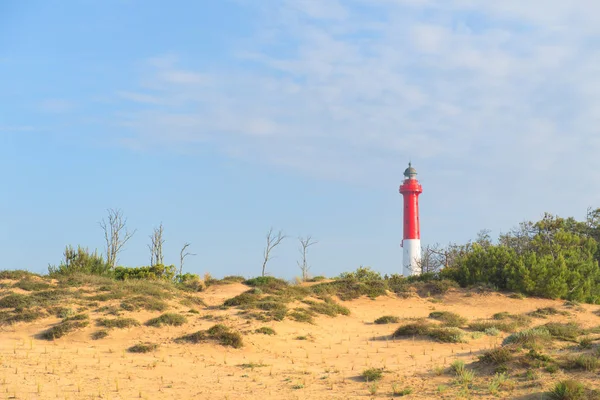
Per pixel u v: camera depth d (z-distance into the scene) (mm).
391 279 48469
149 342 24328
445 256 59938
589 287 43781
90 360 21062
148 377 18906
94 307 28812
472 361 19266
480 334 26781
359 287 41969
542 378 15641
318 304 34406
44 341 24438
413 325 27422
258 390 17203
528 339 20578
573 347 19078
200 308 32500
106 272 43281
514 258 45812
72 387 17297
